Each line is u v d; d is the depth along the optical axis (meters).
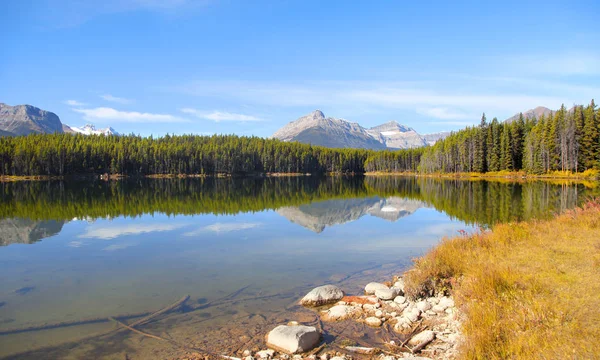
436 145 135.00
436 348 7.91
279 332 8.51
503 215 29.50
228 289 12.99
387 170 180.38
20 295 12.58
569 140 79.50
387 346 8.24
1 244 21.59
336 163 176.88
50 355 8.32
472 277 10.25
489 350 6.46
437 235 23.50
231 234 24.31
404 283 12.13
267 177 142.25
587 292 8.72
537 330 6.84
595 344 6.22
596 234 15.45
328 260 17.09
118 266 16.45
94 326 9.90
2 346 8.79
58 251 19.64
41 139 130.38
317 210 37.84
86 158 119.69
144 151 128.88
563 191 48.09
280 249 19.61
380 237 22.95
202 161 137.38
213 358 7.96
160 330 9.55
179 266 16.33
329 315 10.26
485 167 103.75
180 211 37.03
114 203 44.53
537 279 9.78
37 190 66.69
